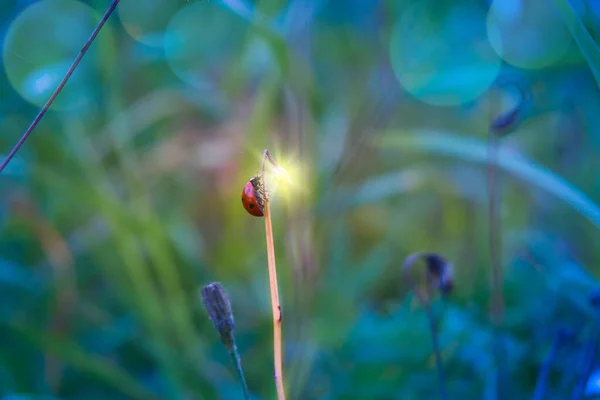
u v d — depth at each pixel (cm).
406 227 49
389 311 40
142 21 50
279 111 40
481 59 49
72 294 41
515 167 35
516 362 36
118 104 42
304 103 39
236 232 42
